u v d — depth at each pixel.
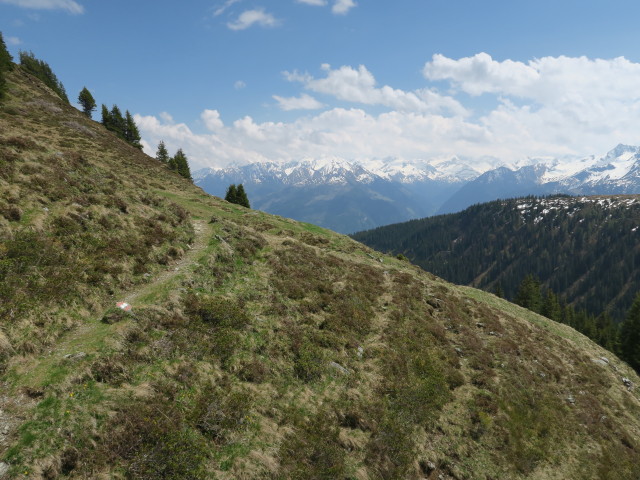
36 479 9.11
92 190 24.89
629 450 23.53
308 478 13.02
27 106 66.38
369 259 44.94
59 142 55.28
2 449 9.37
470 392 22.05
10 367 11.92
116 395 12.27
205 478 11.23
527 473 18.27
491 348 28.11
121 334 14.74
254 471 12.20
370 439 16.22
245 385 15.65
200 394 13.98
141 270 20.41
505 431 19.95
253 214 53.66
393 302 29.53
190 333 16.69
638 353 53.41
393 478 15.05
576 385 28.81
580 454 21.09
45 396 11.23
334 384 18.34
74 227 19.80
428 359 23.19
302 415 15.72
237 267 25.86
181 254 24.36
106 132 77.56
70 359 12.74
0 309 12.97
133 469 10.39
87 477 9.91
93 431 10.84
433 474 16.28
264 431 13.87
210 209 49.56
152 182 56.34
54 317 14.42
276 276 26.48
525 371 26.44
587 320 94.50
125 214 24.97
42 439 9.98
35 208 19.30
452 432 18.64
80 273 17.09
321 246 44.97
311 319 22.64
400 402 18.78
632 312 65.62
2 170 20.22
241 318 18.92
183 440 11.69
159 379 13.70
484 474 17.23
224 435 12.90
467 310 34.34
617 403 29.25
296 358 18.69
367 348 22.52
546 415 22.88
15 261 15.26
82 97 100.94
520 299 98.75
